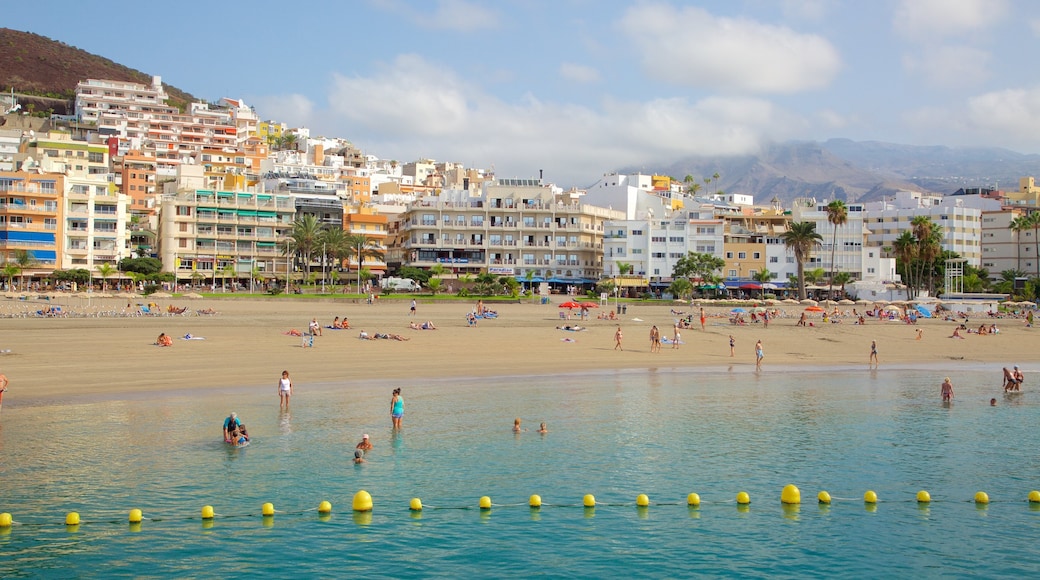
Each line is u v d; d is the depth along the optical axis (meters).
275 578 23.55
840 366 69.56
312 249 149.25
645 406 47.25
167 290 141.50
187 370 54.72
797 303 144.25
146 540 25.86
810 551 26.36
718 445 38.16
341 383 52.25
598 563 25.06
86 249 140.38
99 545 25.39
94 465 32.06
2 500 28.25
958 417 45.78
